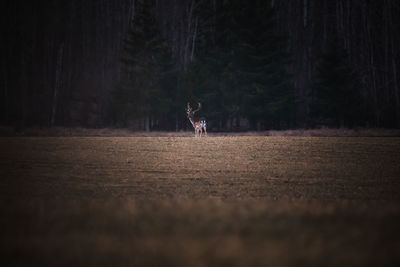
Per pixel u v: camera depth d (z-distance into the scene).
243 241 9.61
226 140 52.75
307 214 12.80
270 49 92.19
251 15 92.81
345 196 24.22
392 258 8.40
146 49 92.44
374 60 106.00
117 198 23.12
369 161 37.03
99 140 54.03
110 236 10.10
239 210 13.37
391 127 86.31
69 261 8.34
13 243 9.48
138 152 42.47
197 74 90.31
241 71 90.69
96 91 112.19
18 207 14.51
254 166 34.75
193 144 48.50
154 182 28.41
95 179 29.56
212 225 11.20
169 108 92.94
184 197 22.98
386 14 101.69
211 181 28.72
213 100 92.19
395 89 89.44
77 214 12.86
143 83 92.50
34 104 110.50
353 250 8.90
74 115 106.50
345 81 85.31
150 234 10.33
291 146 46.16
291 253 8.72
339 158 38.59
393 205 15.46
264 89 87.06
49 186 27.17
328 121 89.25
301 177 30.30
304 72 111.94
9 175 31.09
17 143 50.34
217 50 96.25
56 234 10.31
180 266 8.05
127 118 96.44
